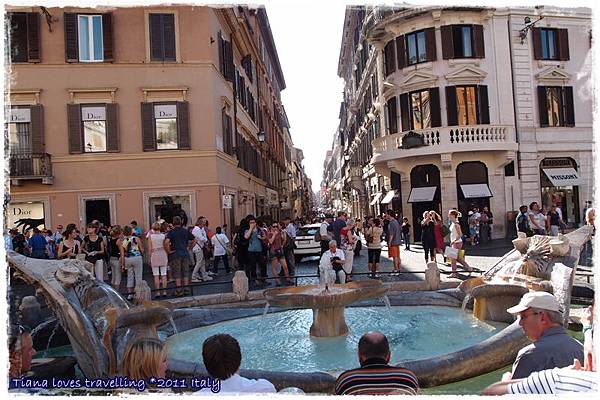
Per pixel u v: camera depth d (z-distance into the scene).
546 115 27.38
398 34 28.14
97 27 21.58
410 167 27.58
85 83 21.36
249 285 13.70
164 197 21.89
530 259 9.38
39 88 21.03
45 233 17.92
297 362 7.38
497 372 6.07
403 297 11.41
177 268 12.76
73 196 21.19
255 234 13.98
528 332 3.88
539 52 27.25
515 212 26.42
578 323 7.98
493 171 26.66
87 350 6.25
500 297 9.22
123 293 12.44
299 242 20.75
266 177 43.03
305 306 8.53
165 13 21.97
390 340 8.29
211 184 22.05
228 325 10.21
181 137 21.84
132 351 4.00
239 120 28.84
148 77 21.80
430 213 15.67
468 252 20.30
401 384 3.52
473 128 25.88
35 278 6.78
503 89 26.97
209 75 22.20
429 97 26.97
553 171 27.36
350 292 8.63
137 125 21.69
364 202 45.91
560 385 3.12
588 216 9.25
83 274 7.10
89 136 21.47
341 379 3.64
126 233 12.62
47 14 20.91
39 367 6.38
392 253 15.37
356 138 48.44
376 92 34.09
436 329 8.91
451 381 5.69
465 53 26.88
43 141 21.00
